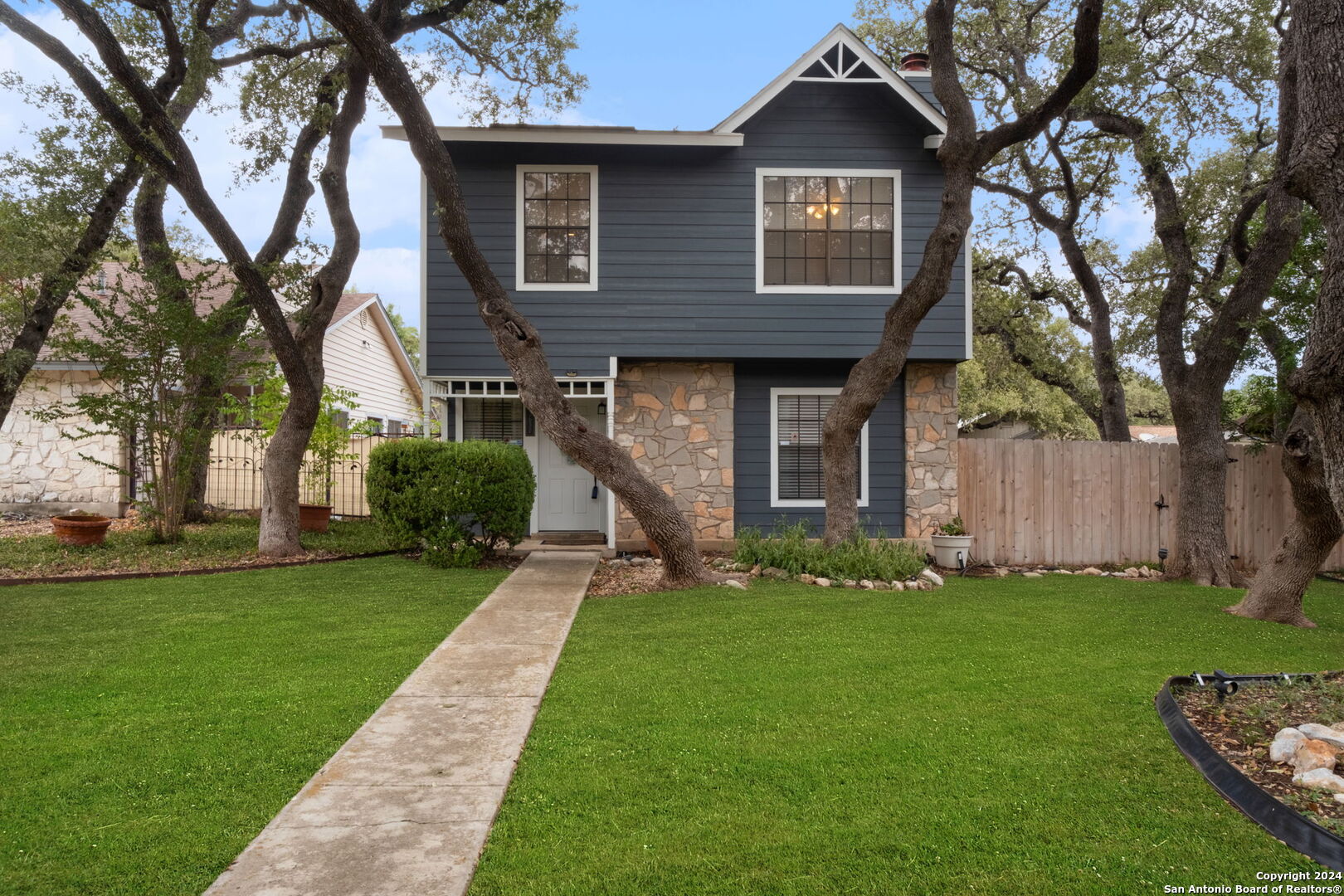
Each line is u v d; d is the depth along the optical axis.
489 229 10.81
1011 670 5.18
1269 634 6.59
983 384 24.98
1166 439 28.30
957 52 14.97
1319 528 7.20
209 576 8.59
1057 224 14.78
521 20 11.09
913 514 11.37
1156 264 14.04
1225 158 13.59
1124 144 12.36
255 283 9.32
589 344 10.87
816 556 9.08
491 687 4.76
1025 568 11.25
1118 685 4.84
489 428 11.89
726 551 11.27
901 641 5.91
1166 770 3.57
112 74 8.12
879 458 11.52
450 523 9.27
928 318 10.93
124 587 7.86
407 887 2.58
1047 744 3.86
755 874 2.70
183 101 9.74
